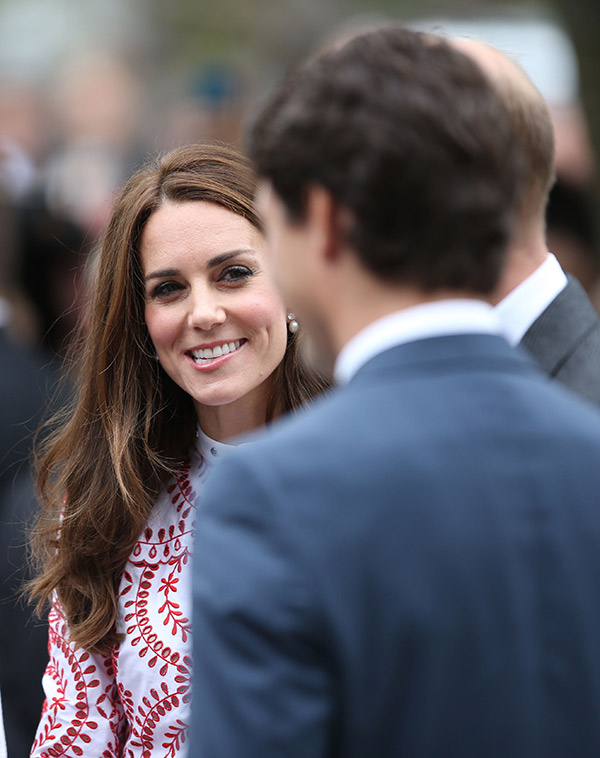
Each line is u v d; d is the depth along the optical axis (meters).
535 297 7.80
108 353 9.44
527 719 5.42
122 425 9.38
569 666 5.49
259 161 6.06
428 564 5.44
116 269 9.28
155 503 9.40
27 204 17.14
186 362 9.11
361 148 5.61
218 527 5.64
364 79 5.71
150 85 36.28
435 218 5.60
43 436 13.24
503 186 5.71
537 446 5.70
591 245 14.06
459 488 5.55
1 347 13.64
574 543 5.58
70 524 9.34
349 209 5.70
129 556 9.27
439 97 5.64
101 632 9.06
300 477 5.57
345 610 5.39
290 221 5.95
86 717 9.20
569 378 7.79
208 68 27.70
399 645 5.39
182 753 8.89
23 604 10.66
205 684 5.54
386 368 5.79
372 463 5.56
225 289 9.00
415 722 5.38
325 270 5.90
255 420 9.49
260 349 9.08
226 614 5.47
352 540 5.45
